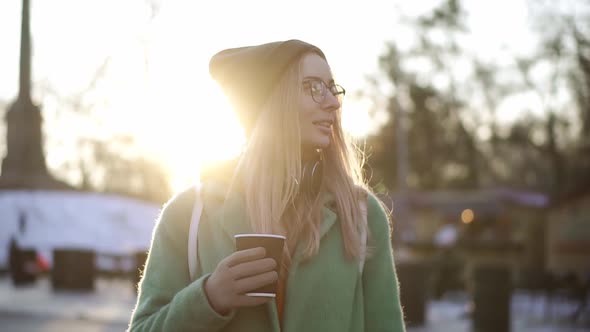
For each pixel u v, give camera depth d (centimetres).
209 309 211
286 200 235
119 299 1816
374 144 5162
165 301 238
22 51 3192
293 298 229
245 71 244
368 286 247
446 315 1731
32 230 2545
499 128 4938
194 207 243
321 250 235
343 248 238
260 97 243
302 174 240
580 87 4522
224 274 210
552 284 1830
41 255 2455
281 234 234
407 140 5253
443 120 5184
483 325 1336
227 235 235
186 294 216
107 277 2583
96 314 1490
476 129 5128
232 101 251
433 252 2822
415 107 5072
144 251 1978
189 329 215
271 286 211
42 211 2575
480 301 1341
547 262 2927
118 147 4700
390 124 5138
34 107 3178
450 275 2273
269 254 211
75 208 2620
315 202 238
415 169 5353
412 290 1488
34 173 3131
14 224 2544
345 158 254
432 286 2272
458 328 1469
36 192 2633
